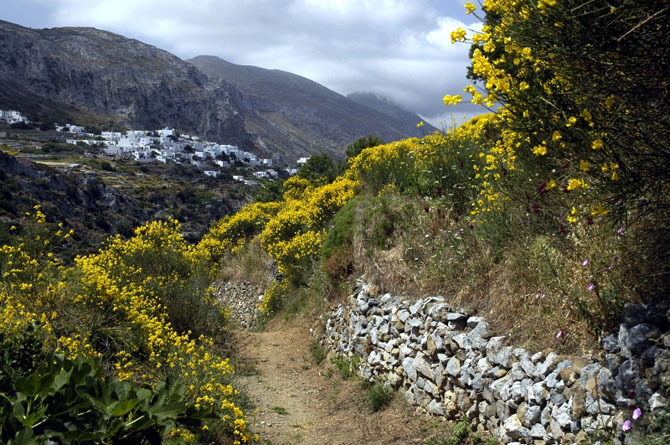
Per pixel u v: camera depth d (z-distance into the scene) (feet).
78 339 19.48
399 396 19.97
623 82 9.33
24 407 6.49
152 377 19.72
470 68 32.30
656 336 10.46
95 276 22.85
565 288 13.57
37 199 138.10
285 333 35.50
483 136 26.14
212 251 62.90
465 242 19.94
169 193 272.72
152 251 36.14
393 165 38.04
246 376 26.35
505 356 14.47
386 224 27.78
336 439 18.31
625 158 10.03
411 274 22.71
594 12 8.59
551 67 10.06
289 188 74.33
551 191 14.42
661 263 11.52
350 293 27.58
